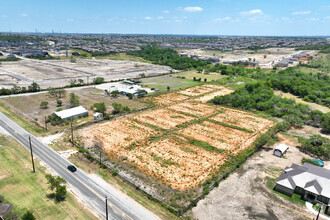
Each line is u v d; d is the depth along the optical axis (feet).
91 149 197.06
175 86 457.27
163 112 303.89
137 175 163.43
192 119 282.15
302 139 217.97
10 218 115.55
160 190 148.77
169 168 174.40
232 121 282.15
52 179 136.15
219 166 180.65
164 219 124.36
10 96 339.57
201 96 390.63
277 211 134.82
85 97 353.31
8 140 204.64
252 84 423.64
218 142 223.10
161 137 227.61
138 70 614.75
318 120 276.41
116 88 408.26
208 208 134.72
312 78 494.59
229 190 152.46
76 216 122.42
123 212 127.34
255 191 152.56
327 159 197.98
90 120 263.08
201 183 157.99
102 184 151.12
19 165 166.61
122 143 211.00
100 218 122.01
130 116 282.97
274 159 196.65
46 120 256.32
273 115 312.71
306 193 146.20
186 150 203.72
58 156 183.01
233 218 127.95
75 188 144.87
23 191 139.54
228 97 358.02
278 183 152.15
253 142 224.12
